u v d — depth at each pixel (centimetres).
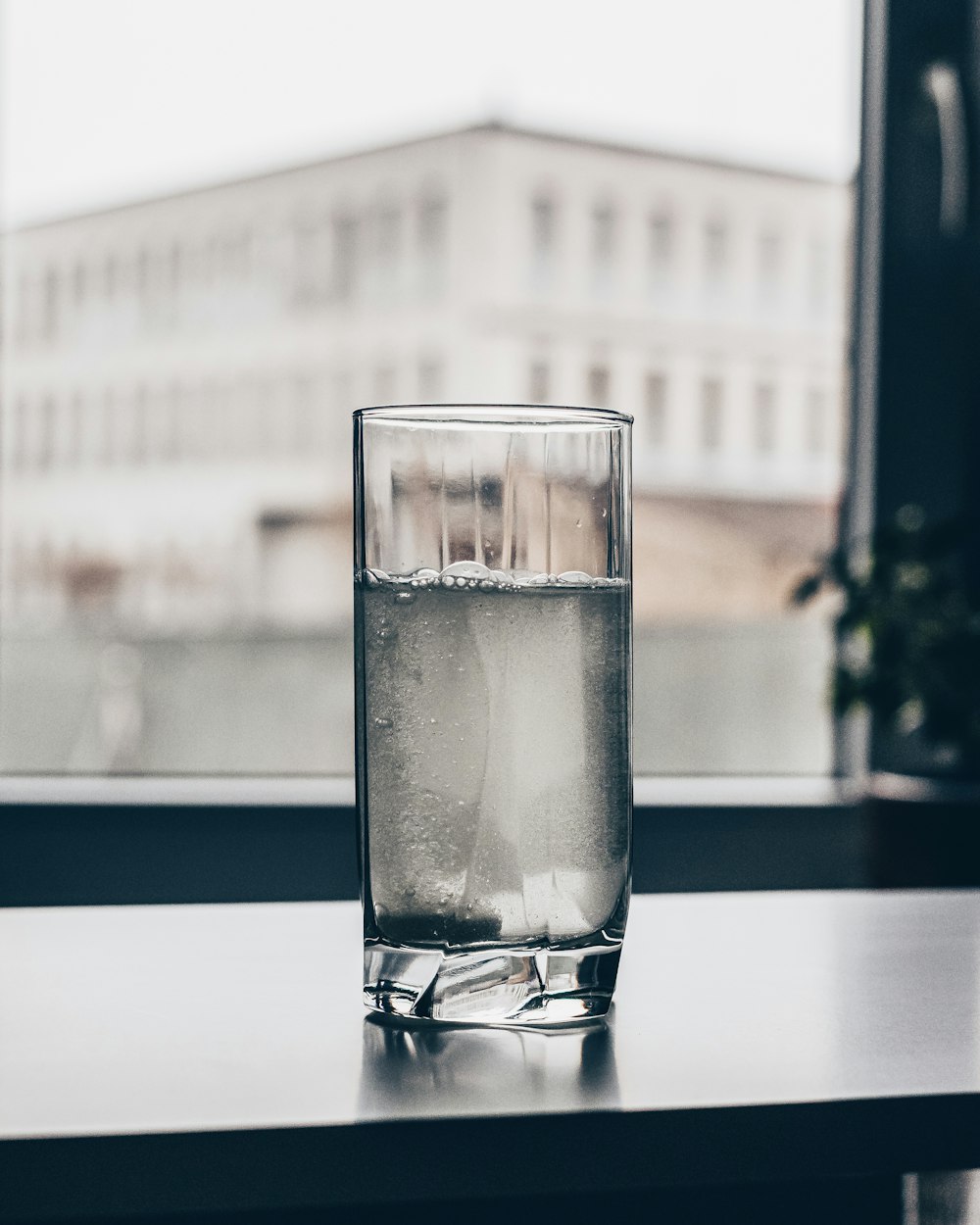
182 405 846
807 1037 37
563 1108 31
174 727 932
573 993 38
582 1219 59
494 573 38
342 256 864
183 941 50
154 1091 32
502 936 38
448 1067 34
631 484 41
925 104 190
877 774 182
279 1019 39
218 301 830
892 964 47
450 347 844
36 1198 28
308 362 888
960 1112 33
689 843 181
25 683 804
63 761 835
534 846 38
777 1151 31
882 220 191
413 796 38
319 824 175
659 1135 31
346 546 584
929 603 166
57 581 809
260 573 948
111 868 172
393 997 39
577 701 38
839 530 200
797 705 203
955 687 161
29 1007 40
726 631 387
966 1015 40
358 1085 32
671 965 46
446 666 38
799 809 183
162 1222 52
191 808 173
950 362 189
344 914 55
